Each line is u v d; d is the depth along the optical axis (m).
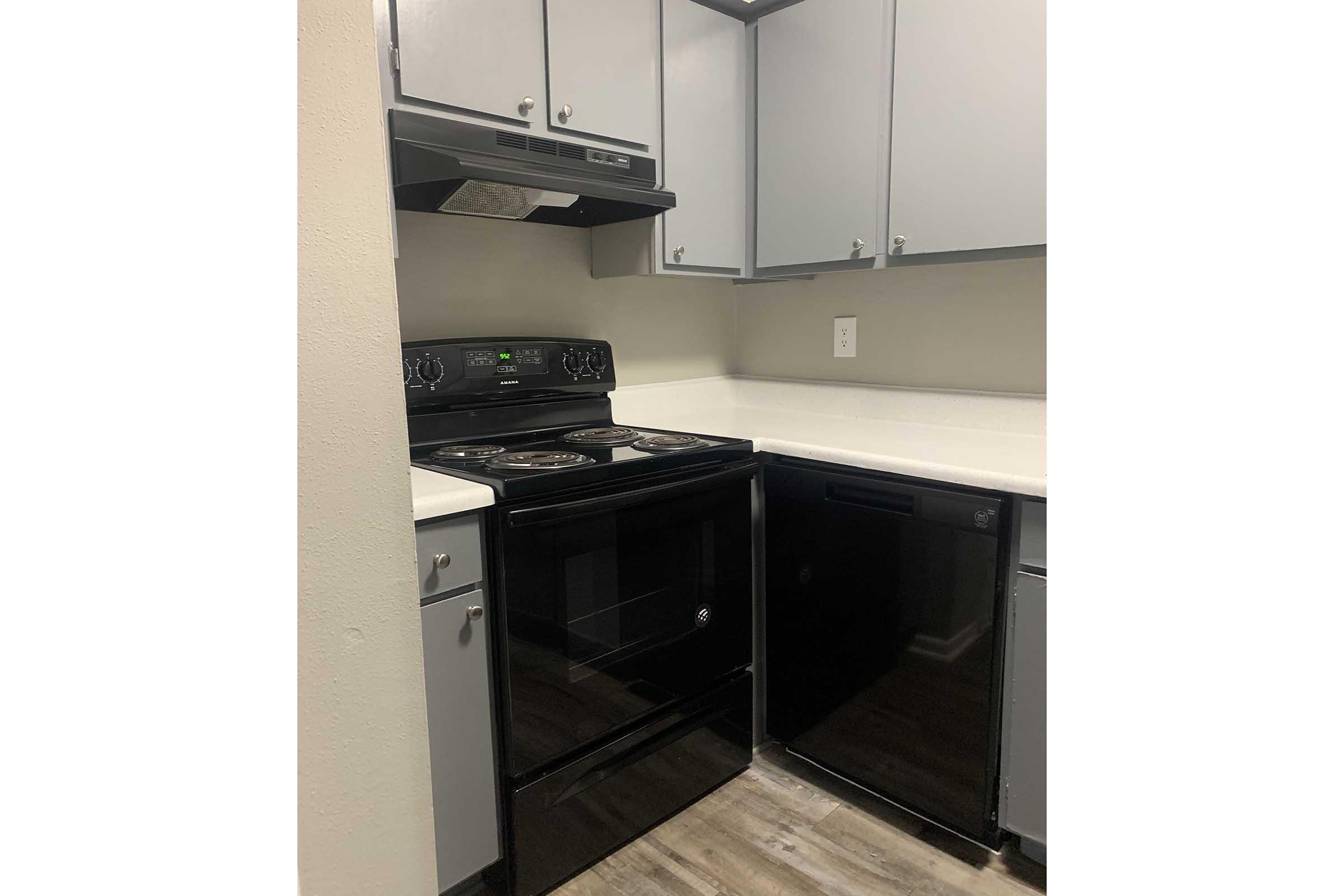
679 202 2.06
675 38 2.00
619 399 2.34
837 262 2.06
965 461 1.61
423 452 1.75
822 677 1.86
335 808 0.60
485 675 1.42
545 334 2.16
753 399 2.65
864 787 1.83
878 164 1.93
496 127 1.65
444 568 1.34
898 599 1.69
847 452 1.74
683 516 1.71
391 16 1.50
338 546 0.57
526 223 2.09
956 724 1.62
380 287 0.58
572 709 1.54
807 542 1.85
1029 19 1.64
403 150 1.50
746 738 1.96
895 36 1.86
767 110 2.17
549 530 1.46
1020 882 1.58
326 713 0.58
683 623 1.75
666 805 1.77
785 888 1.58
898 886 1.58
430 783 0.66
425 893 0.66
